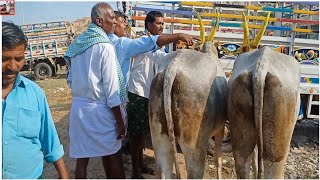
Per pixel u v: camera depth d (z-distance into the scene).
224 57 5.84
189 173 3.21
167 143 3.24
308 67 5.90
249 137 3.01
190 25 6.26
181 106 3.04
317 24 6.04
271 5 7.24
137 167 4.45
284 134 2.94
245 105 2.94
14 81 2.18
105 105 3.42
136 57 4.18
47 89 12.34
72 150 3.56
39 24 15.80
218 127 3.38
